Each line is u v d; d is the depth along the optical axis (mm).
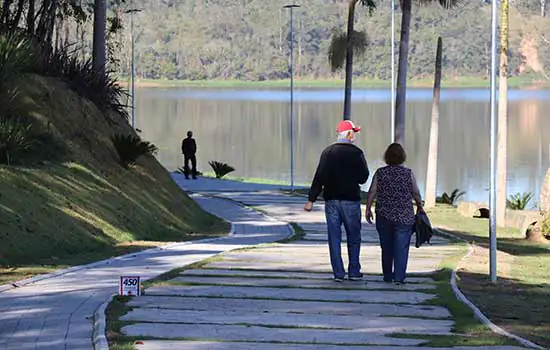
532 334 15586
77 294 17703
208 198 52469
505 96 46844
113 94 37250
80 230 26469
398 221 19797
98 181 30953
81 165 31000
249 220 40719
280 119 157875
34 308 16266
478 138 122875
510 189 72938
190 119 159875
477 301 18859
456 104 181750
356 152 19953
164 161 99250
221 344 13883
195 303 17281
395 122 55188
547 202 39969
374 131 132375
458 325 15844
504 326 16281
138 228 30109
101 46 40219
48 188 27547
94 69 36906
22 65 31031
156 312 16266
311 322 15867
